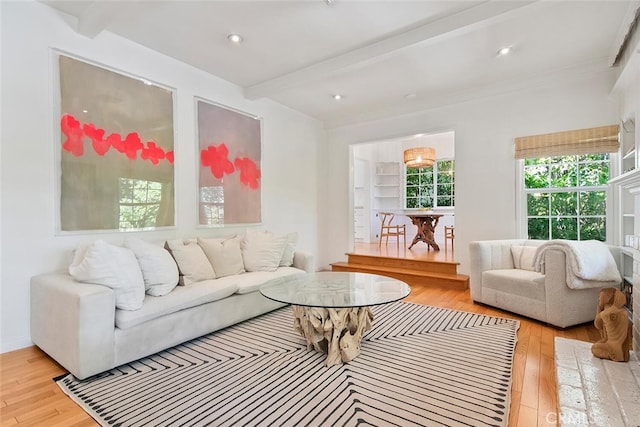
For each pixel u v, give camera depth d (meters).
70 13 2.72
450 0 2.56
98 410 1.71
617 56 3.22
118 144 3.04
